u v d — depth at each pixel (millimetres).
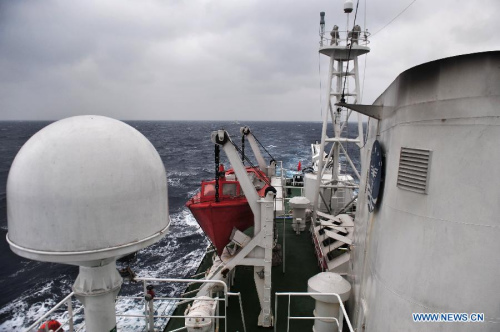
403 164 4250
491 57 3410
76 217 3010
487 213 3465
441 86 3742
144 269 18406
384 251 4562
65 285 17703
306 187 16844
